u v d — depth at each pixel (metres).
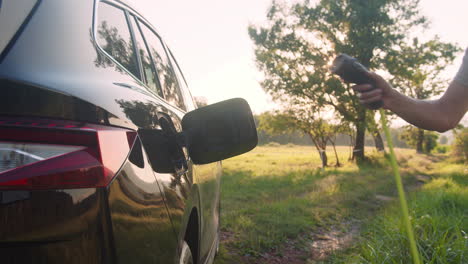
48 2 1.01
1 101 0.73
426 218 3.90
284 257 4.17
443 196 6.52
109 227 0.77
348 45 21.98
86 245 0.73
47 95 0.78
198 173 2.04
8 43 0.83
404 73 22.41
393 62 22.05
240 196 8.15
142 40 1.89
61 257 0.71
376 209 7.41
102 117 0.87
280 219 5.62
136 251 0.87
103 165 0.78
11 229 0.67
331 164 23.92
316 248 4.55
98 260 0.74
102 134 0.81
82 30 1.11
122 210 0.82
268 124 25.59
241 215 5.74
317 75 22.92
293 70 24.28
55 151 0.74
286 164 21.39
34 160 0.71
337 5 22.38
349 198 8.31
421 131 44.84
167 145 1.35
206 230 2.31
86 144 0.78
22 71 0.79
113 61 1.25
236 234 4.82
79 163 0.74
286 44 23.38
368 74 0.89
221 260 3.86
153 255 0.98
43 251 0.69
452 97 1.22
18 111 0.74
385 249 3.21
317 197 8.25
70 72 0.92
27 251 0.69
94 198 0.75
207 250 2.40
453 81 1.24
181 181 1.46
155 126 1.25
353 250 4.21
